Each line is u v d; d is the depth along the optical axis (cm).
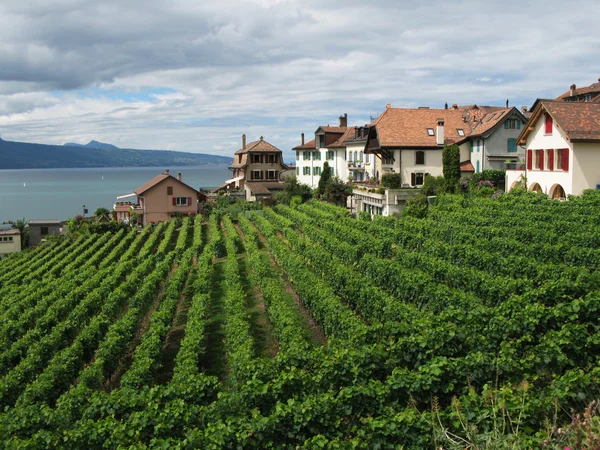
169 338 2603
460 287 2514
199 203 7844
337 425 1252
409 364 1521
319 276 3188
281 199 7325
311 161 8288
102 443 1317
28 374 2139
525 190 4231
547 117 4094
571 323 1505
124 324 2445
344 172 7419
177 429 1354
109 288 3353
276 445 1241
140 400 1505
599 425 838
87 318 2902
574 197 3675
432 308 2284
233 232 5234
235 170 9831
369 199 5494
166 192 7388
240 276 3678
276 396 1420
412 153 5550
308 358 1608
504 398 1124
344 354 1481
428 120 5872
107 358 2116
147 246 5216
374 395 1295
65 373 2053
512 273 2516
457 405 1109
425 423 1146
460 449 1018
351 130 7562
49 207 15975
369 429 1158
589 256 2517
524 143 4456
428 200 4731
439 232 3491
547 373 1370
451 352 1508
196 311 2592
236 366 1820
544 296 1770
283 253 3600
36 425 1511
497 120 5462
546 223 3231
